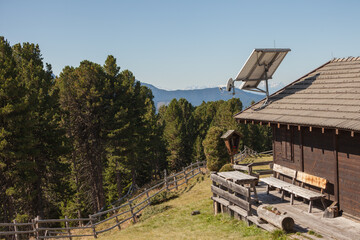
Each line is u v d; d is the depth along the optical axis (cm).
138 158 3794
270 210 1052
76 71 3081
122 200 3111
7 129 2062
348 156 1002
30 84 2462
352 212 996
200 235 1210
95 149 3167
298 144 1268
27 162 2064
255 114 1417
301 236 923
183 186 2452
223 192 1338
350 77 1210
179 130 5631
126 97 3297
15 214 2642
